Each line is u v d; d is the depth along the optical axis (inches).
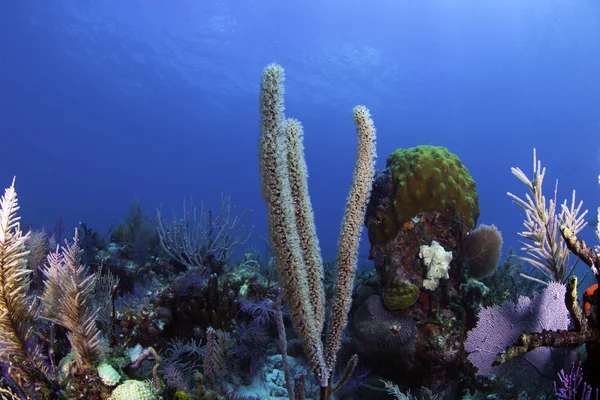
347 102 2470.5
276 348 219.6
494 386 156.3
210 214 300.5
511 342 126.9
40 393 85.5
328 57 2101.4
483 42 2054.6
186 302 194.1
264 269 303.0
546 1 1739.7
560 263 154.4
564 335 80.3
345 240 102.5
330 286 248.1
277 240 87.2
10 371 86.2
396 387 156.5
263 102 81.1
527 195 160.1
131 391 89.5
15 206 76.7
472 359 131.9
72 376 93.2
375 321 189.3
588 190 2043.6
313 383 191.2
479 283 199.3
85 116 2920.8
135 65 2171.5
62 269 97.6
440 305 191.9
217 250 293.6
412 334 183.5
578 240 81.1
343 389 187.5
